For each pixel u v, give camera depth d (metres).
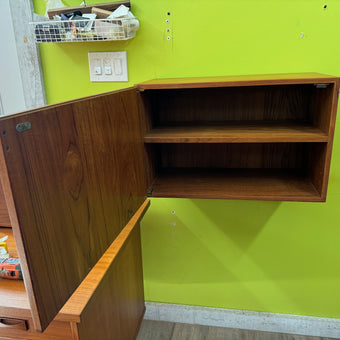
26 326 0.83
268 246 1.45
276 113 1.22
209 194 1.09
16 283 0.84
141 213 1.03
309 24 1.13
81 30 1.12
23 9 1.26
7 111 1.45
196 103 1.26
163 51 1.25
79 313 0.70
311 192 1.06
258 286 1.52
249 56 1.21
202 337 1.53
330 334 1.51
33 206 0.50
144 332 1.57
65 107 0.59
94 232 0.72
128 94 0.92
